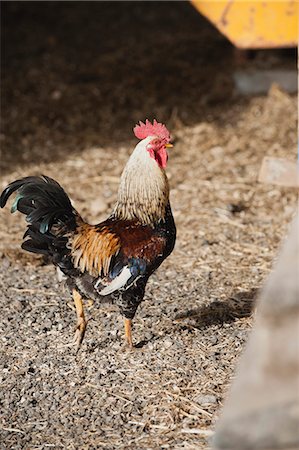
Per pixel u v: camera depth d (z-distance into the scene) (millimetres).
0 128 10430
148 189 5234
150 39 13266
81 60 12547
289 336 2428
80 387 5023
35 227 5180
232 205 8086
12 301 6289
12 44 13297
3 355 5449
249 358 2463
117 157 9594
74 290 5363
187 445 4352
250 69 11109
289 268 2480
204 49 12508
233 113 10539
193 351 5387
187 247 7230
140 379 5074
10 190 5336
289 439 2391
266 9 9562
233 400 2420
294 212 7832
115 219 5379
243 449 2475
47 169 9273
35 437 4539
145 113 10766
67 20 14320
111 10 14781
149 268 5156
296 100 10492
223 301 6156
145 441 4430
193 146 9703
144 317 5918
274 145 9539
